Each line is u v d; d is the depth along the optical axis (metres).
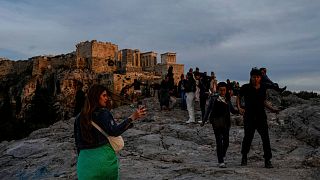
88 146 4.84
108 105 5.16
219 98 10.07
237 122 17.52
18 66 132.38
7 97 119.31
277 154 12.35
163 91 23.17
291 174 9.14
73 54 123.69
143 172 9.76
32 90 112.00
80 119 4.91
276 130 15.97
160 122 19.19
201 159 12.05
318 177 8.84
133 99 27.41
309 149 12.91
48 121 104.00
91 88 5.00
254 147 13.50
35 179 10.65
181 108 24.11
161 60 127.50
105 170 4.77
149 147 13.51
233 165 10.59
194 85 18.61
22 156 13.69
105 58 121.06
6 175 11.70
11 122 105.25
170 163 11.22
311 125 14.98
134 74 111.62
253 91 9.81
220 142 10.05
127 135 15.88
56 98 105.19
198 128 16.77
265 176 8.81
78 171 4.86
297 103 22.22
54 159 12.23
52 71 115.38
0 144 17.03
